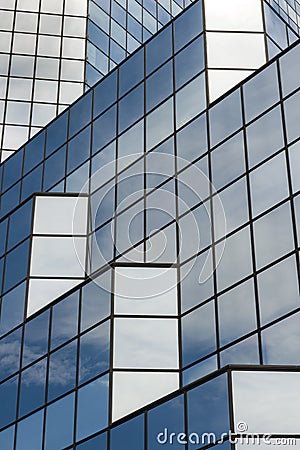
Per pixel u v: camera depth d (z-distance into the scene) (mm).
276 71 34719
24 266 41844
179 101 39719
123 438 29250
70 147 46188
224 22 40906
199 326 32281
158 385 31781
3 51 66188
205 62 39500
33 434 34438
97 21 69188
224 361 30719
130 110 42688
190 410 26578
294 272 29984
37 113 64125
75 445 31984
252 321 30578
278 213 31641
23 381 36656
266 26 41125
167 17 76812
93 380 32812
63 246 41719
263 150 33625
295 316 29219
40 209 43062
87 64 66375
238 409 24906
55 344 36000
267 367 25516
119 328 33031
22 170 49500
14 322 39844
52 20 67812
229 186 34281
